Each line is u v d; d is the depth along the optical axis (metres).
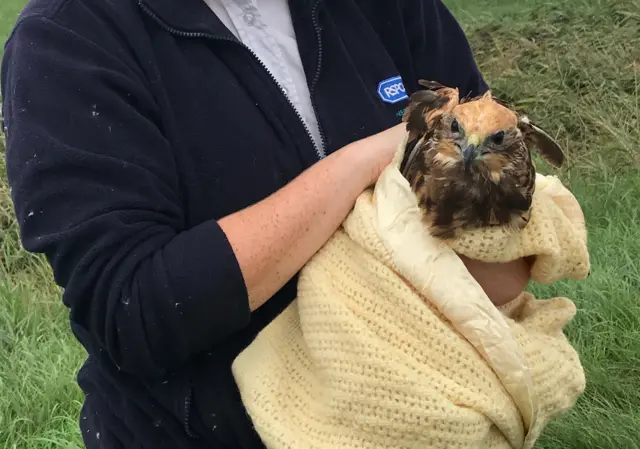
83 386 1.48
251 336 1.37
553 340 1.32
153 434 1.36
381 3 1.57
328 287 1.24
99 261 1.16
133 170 1.20
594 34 5.50
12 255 4.51
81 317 1.22
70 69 1.21
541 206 1.31
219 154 1.30
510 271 1.33
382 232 1.22
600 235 3.73
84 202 1.17
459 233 1.22
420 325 1.18
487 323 1.18
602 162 4.42
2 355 3.56
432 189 1.23
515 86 5.30
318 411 1.22
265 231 1.22
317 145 1.41
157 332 1.18
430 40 1.65
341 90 1.44
